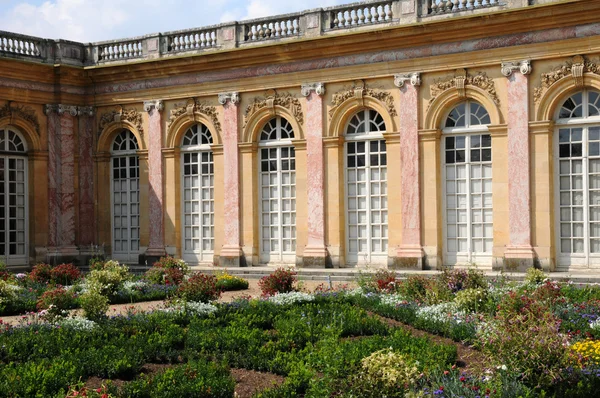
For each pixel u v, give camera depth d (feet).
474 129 80.74
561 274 73.56
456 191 82.23
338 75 87.04
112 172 103.45
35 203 99.04
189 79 96.68
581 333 44.75
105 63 102.47
